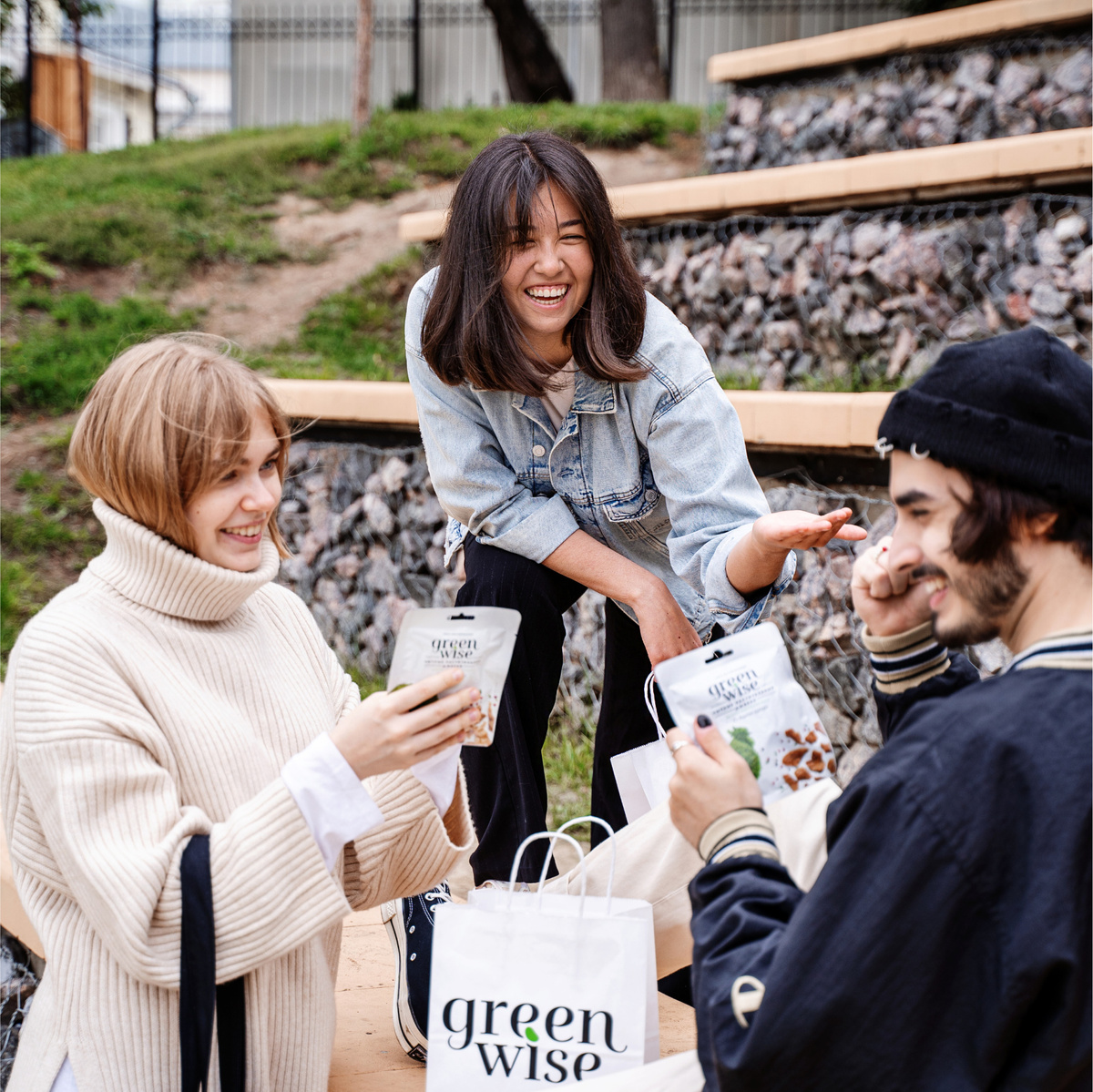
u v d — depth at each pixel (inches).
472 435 78.5
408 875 60.9
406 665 52.5
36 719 51.1
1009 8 193.0
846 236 162.7
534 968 53.2
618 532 81.3
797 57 225.3
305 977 55.9
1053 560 40.3
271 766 56.5
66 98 641.6
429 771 58.0
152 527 54.6
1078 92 188.2
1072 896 36.0
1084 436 39.3
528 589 77.9
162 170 308.5
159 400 52.6
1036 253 147.3
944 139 205.6
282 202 293.1
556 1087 52.6
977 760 37.5
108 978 52.1
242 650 58.2
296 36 504.7
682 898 62.6
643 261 189.0
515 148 71.4
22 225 268.1
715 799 45.8
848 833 38.7
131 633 54.6
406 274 246.7
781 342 170.2
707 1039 42.1
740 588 71.0
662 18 471.8
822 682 124.0
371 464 165.0
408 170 300.8
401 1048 70.2
